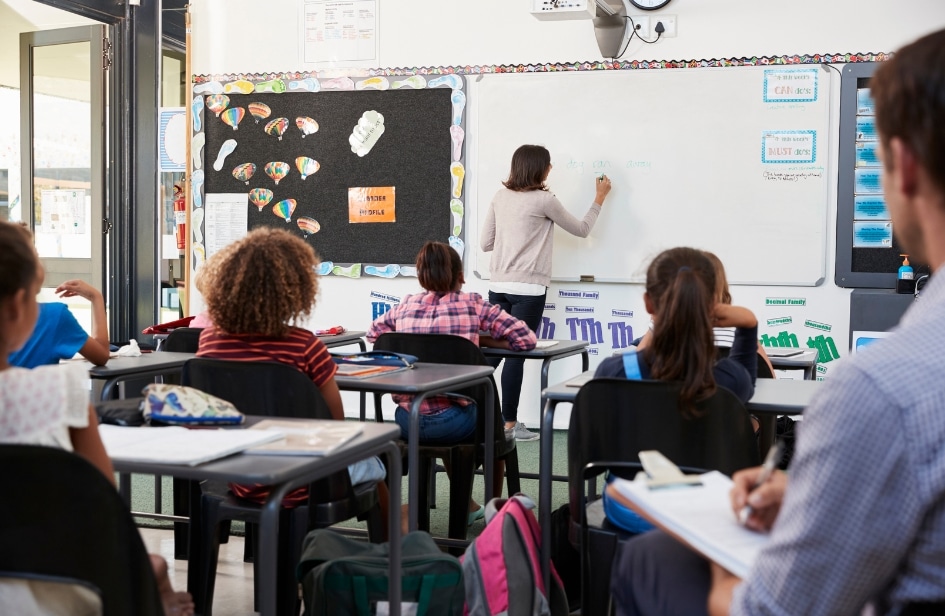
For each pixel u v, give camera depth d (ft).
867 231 16.16
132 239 19.92
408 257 18.34
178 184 19.83
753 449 6.42
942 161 2.67
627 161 17.13
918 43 2.76
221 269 7.44
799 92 16.31
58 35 19.76
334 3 18.48
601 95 17.20
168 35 19.86
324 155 18.70
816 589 2.72
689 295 6.45
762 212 16.58
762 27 16.44
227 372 7.10
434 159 18.11
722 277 8.05
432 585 6.69
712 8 16.62
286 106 18.84
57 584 3.99
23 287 4.21
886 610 2.78
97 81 19.44
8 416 4.03
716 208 16.78
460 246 18.04
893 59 2.83
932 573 2.64
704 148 16.78
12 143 20.90
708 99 16.71
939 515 2.58
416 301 11.34
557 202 16.55
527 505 7.45
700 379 6.42
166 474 4.59
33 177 20.24
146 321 19.98
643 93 16.99
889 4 15.93
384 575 6.61
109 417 5.72
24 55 20.08
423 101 18.12
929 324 2.66
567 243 17.46
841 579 2.68
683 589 4.06
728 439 6.46
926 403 2.53
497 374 18.22
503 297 16.88
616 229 17.22
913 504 2.55
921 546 2.63
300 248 7.58
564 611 7.56
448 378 8.26
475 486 13.53
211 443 4.94
